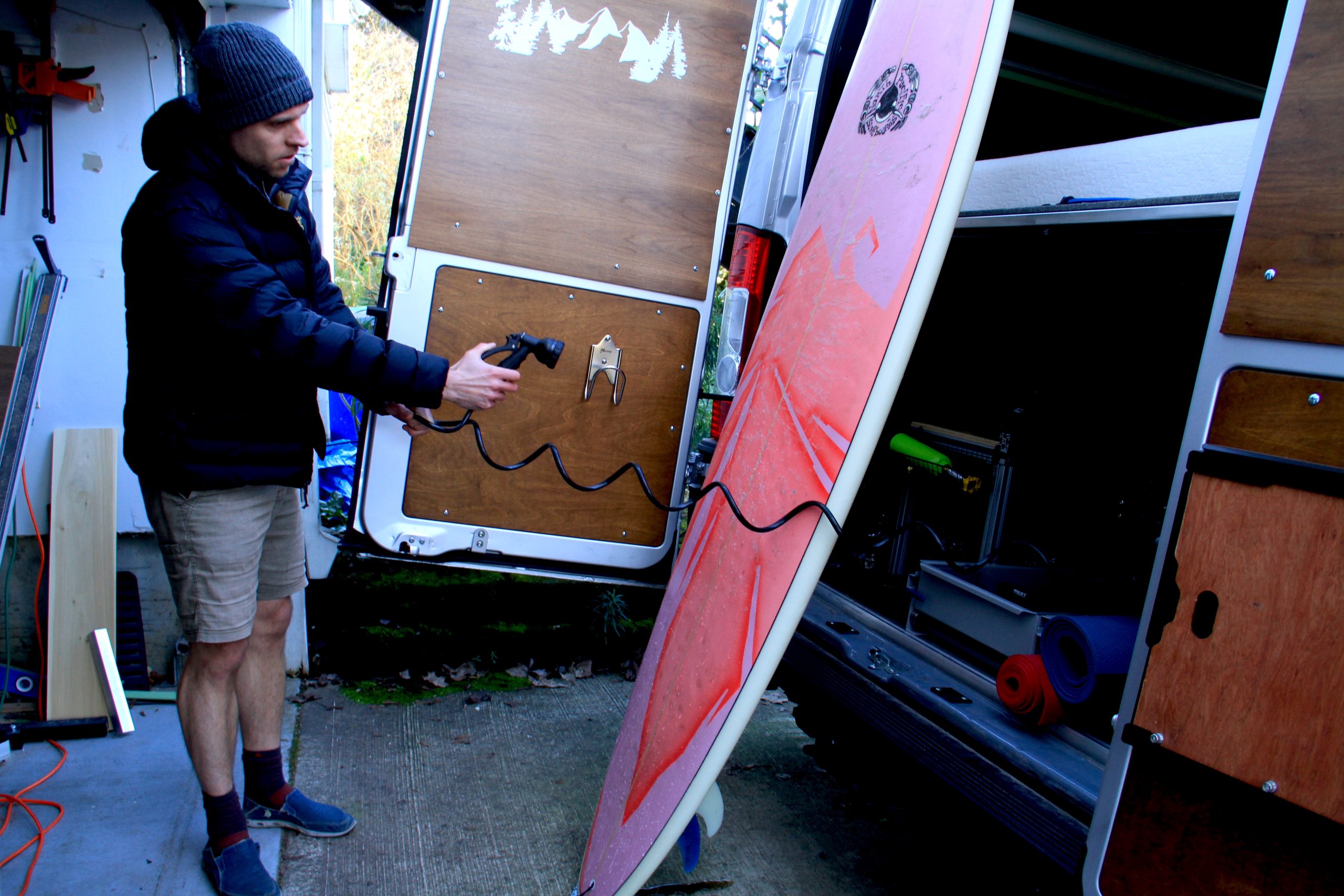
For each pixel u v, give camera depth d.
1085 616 1.76
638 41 2.18
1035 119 3.09
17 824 2.08
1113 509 2.26
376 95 6.77
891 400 1.52
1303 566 1.20
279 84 1.57
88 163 2.48
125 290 1.73
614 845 1.84
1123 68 2.76
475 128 2.14
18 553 2.53
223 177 1.63
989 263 2.29
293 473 1.83
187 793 2.25
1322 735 1.16
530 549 2.32
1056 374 2.29
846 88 2.09
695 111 2.24
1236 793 1.25
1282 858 1.20
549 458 2.29
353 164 6.58
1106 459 2.33
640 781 1.86
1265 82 2.84
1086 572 2.19
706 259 2.29
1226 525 1.30
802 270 1.94
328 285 1.99
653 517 2.38
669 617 2.05
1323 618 1.17
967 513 2.47
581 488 1.94
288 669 2.93
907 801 1.99
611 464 2.33
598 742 2.74
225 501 1.76
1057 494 2.37
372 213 6.57
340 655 3.00
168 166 1.62
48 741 2.44
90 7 2.42
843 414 1.58
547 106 2.16
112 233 2.53
